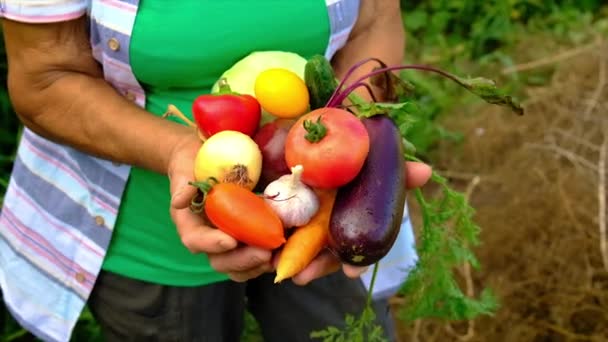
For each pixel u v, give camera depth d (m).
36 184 1.55
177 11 1.28
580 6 4.38
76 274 1.56
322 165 1.08
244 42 1.33
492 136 3.47
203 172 1.13
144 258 1.53
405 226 1.73
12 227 1.62
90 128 1.34
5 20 1.27
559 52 3.95
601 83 3.56
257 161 1.13
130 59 1.33
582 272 2.87
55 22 1.28
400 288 1.71
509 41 4.11
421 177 1.20
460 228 1.45
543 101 3.57
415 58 3.99
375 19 1.54
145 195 1.47
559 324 2.77
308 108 1.23
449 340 2.76
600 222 2.93
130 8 1.28
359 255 1.11
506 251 2.97
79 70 1.35
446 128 3.57
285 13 1.33
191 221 1.17
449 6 4.28
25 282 1.62
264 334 1.84
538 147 3.31
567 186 3.09
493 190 3.28
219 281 1.62
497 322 2.78
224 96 1.17
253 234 1.09
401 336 2.76
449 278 1.53
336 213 1.12
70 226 1.53
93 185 1.48
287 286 1.70
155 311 1.58
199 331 1.62
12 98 1.38
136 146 1.30
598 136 3.34
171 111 1.30
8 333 2.43
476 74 3.89
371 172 1.12
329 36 1.41
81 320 2.42
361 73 1.49
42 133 1.41
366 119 1.18
